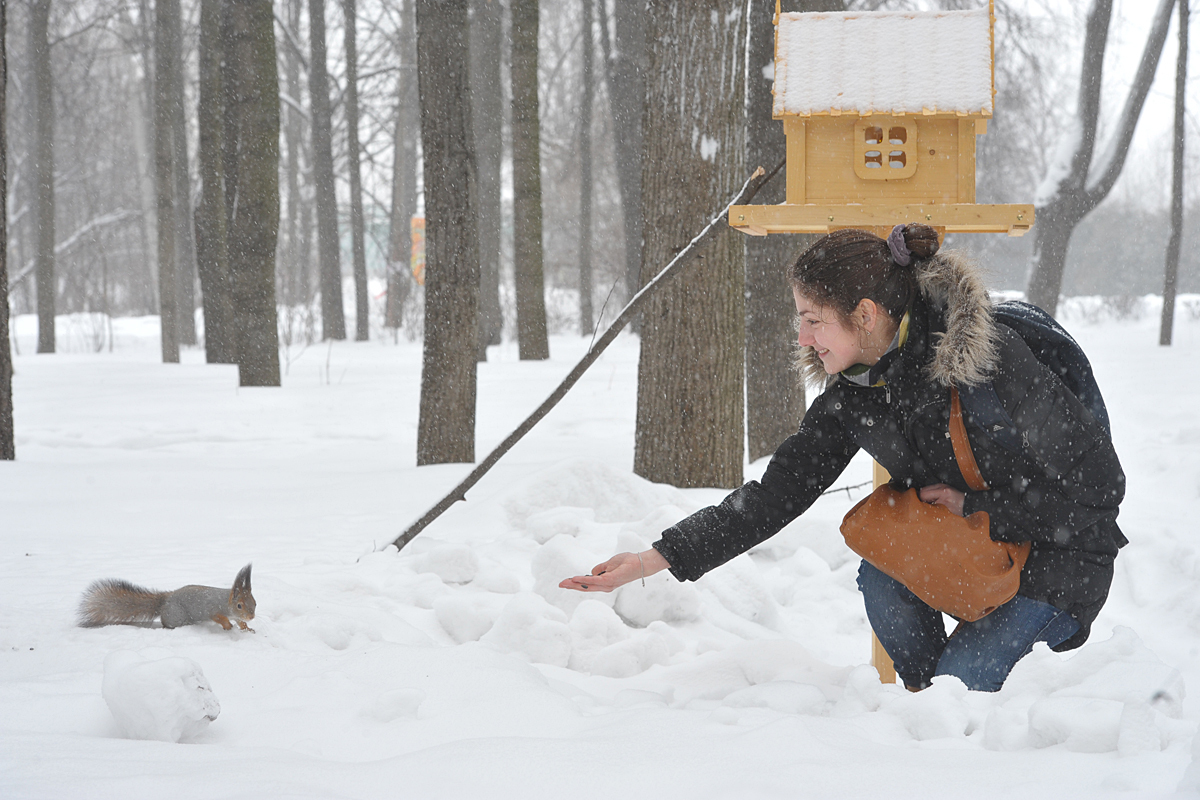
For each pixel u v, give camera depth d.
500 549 5.13
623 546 4.19
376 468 9.23
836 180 3.54
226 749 2.15
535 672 2.92
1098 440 2.41
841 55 3.52
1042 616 2.56
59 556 5.25
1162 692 2.06
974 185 3.49
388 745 2.33
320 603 3.88
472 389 8.99
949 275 2.46
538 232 21.94
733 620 4.20
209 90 22.92
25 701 2.65
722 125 6.73
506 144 39.53
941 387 2.51
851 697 2.52
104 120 47.41
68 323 41.00
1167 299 21.45
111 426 12.56
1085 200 21.19
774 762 1.92
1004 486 2.54
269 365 17.09
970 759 1.91
